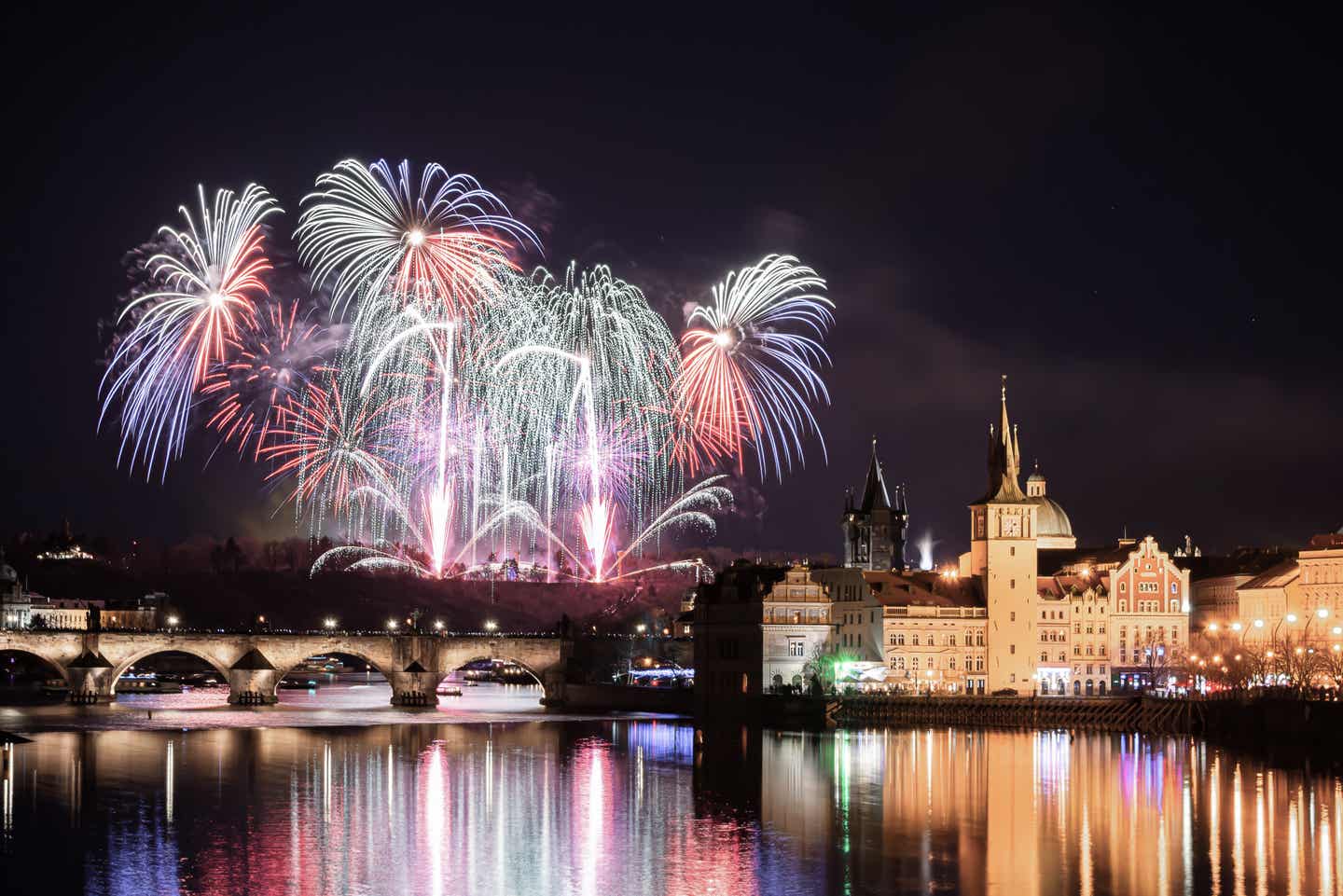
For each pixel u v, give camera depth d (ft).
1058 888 435.53
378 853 475.31
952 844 494.18
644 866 459.32
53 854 469.16
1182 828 523.70
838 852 480.23
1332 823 533.14
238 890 426.92
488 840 496.64
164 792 593.42
